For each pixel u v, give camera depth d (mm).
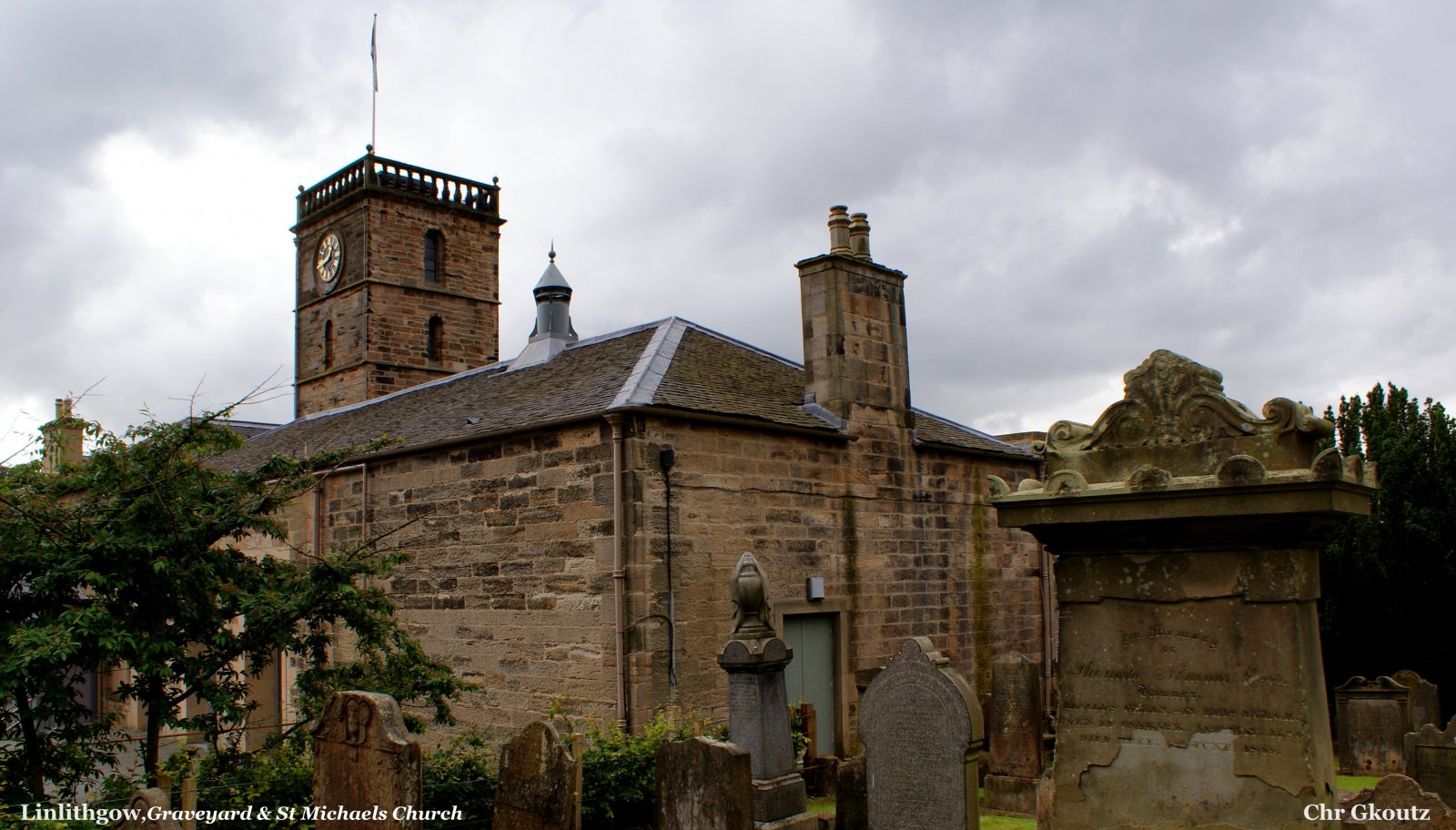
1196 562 6773
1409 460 21266
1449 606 20672
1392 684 15578
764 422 15812
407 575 17688
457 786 11086
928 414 22000
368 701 8938
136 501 10766
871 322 18094
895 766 9289
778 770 11469
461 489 16844
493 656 16062
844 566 17047
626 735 12953
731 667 11617
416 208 37188
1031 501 7184
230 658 11797
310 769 11102
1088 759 7051
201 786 10750
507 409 17375
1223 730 6598
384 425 22094
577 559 14836
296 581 12305
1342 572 21312
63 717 10570
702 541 14977
